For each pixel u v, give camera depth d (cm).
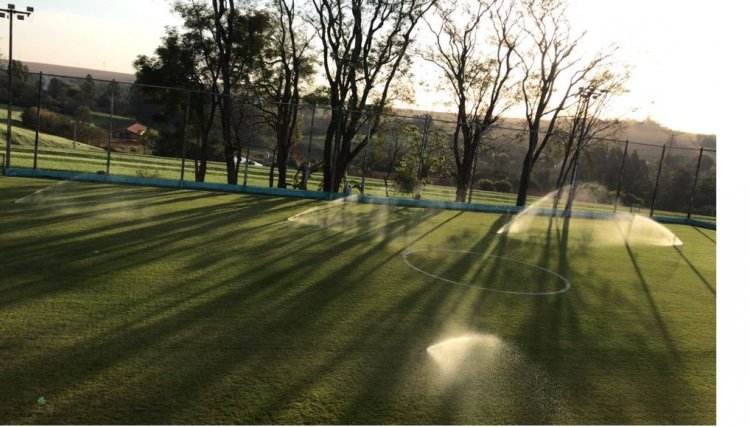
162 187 1594
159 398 359
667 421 394
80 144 2950
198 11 1973
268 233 1013
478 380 436
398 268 829
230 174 1980
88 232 866
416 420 361
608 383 455
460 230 1326
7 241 759
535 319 629
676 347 565
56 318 486
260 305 580
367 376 424
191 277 664
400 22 2005
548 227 1548
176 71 1995
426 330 551
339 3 1962
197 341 463
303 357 450
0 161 2006
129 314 514
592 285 839
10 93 1424
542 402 407
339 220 1285
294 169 2606
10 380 365
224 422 335
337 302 619
